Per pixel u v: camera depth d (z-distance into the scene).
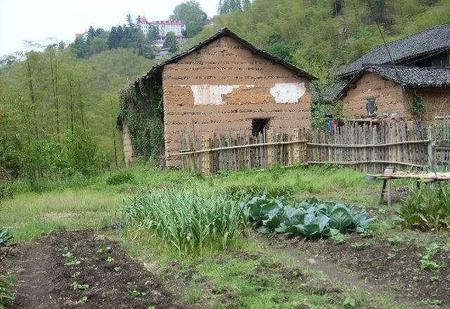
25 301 5.64
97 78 48.53
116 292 5.68
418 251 6.86
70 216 11.07
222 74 19.25
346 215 8.20
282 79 20.08
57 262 7.06
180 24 131.50
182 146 17.86
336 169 16.53
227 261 6.82
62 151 19.52
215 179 15.91
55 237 8.86
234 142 17.27
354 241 7.67
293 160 17.72
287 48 44.44
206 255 7.09
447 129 15.11
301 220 8.39
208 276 6.18
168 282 6.16
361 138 16.27
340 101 28.05
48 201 13.15
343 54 42.91
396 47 32.41
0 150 16.91
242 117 19.53
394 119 21.28
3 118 16.61
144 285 5.95
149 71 18.83
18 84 24.75
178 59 18.72
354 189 13.21
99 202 12.68
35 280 6.42
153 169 19.23
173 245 7.32
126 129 27.31
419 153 14.86
